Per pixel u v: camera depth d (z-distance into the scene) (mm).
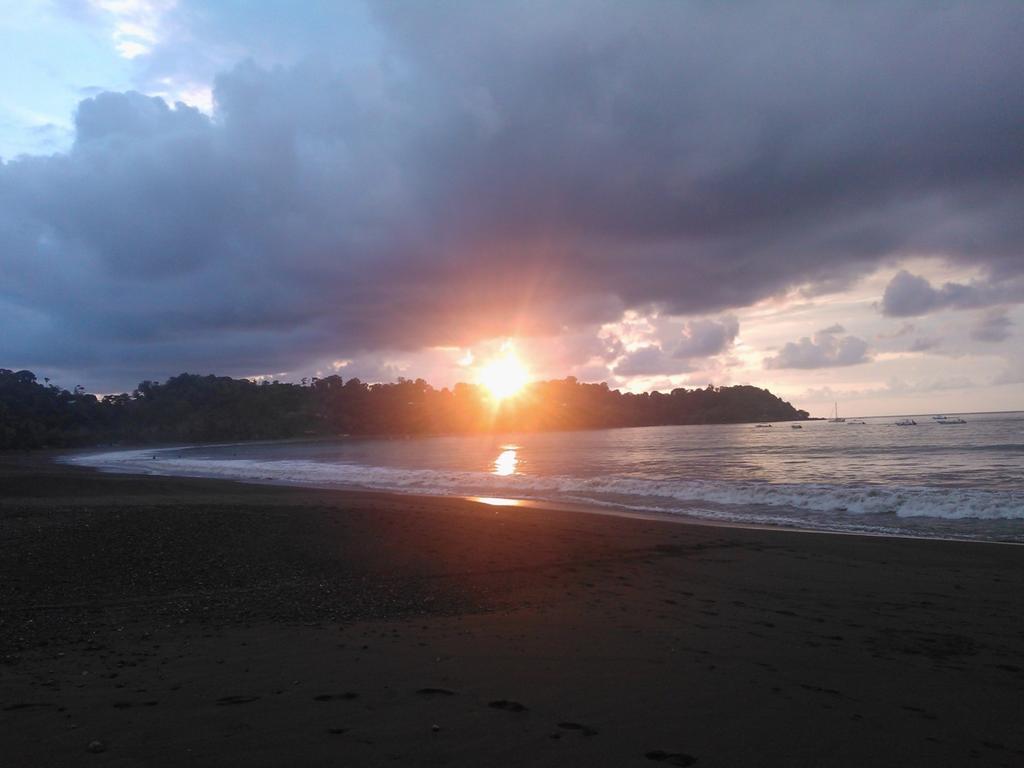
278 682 5402
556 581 10047
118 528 13914
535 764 3934
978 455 40812
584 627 7383
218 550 11906
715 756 4109
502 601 8805
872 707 4988
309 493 25375
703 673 5750
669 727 4551
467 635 7012
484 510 18453
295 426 171000
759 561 11453
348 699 5004
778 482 27297
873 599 8805
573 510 19391
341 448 96500
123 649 6461
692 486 24219
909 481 27156
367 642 6711
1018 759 4137
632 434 121250
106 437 147125
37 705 4840
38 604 8367
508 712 4777
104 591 9102
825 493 20672
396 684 5371
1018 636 7059
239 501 21391
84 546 12008
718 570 10789
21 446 123125
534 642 6734
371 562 11227
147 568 10492
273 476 39125
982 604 8484
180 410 168750
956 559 11359
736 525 16250
